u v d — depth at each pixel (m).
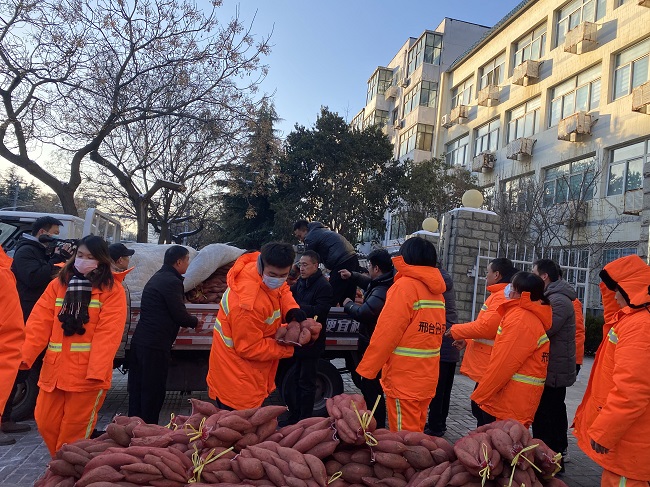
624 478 2.55
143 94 15.12
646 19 17.50
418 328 3.41
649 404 2.51
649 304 2.60
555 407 4.48
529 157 23.09
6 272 2.54
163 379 4.55
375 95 41.09
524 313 3.67
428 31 33.56
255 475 1.96
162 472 1.92
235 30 15.13
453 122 30.17
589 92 20.09
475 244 9.23
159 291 4.50
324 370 5.70
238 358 3.33
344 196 22.61
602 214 18.17
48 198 44.44
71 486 2.08
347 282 5.88
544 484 2.13
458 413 6.45
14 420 5.19
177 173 20.50
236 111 16.67
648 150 17.14
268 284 3.33
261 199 23.80
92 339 3.48
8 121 12.08
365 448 2.21
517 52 25.55
